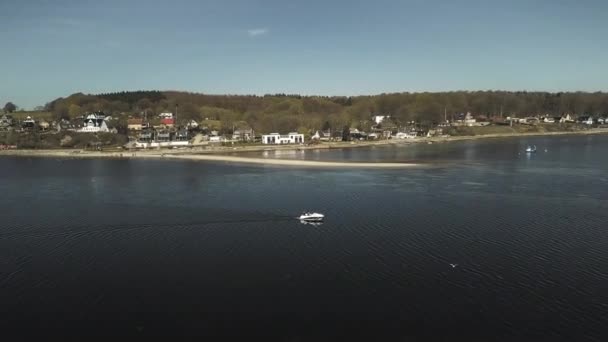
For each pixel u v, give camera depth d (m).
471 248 58.56
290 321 40.81
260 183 109.12
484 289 46.59
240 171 131.62
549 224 69.12
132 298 45.31
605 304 43.31
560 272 50.59
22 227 69.75
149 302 44.47
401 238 63.06
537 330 39.12
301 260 55.03
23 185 107.56
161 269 52.50
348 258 55.53
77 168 140.62
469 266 52.56
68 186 105.88
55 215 76.81
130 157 175.88
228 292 46.47
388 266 52.84
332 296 45.44
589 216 73.75
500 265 52.81
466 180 111.31
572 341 37.53
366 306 43.38
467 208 80.00
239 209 80.44
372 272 51.19
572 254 56.09
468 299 44.53
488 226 68.31
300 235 65.06
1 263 54.81
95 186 105.62
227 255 56.91
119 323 40.69
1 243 62.22
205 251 58.44
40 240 63.44
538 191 95.62
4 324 40.56
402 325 40.06
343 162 152.62
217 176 121.38
